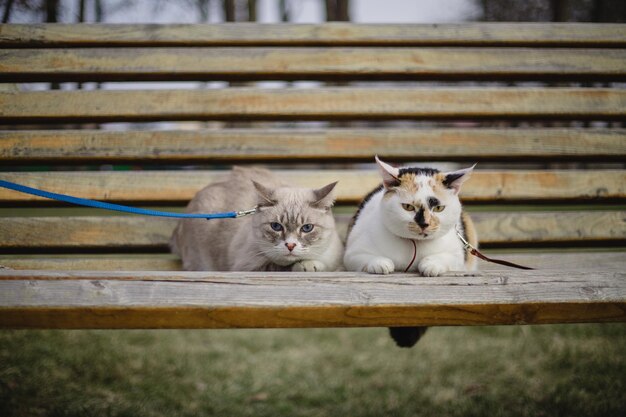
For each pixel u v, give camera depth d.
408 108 2.81
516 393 3.25
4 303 1.55
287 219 2.45
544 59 2.84
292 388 3.45
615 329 4.28
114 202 2.71
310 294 1.63
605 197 2.75
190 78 2.80
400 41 2.87
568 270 1.75
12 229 2.58
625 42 2.87
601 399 3.03
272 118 2.80
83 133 2.67
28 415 2.83
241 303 1.60
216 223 2.72
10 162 2.62
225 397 3.29
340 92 2.81
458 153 2.79
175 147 2.72
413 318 1.66
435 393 3.32
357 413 3.08
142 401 3.13
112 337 4.25
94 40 2.75
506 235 2.70
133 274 1.64
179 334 4.47
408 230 2.02
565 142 2.78
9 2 4.86
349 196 2.86
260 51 2.82
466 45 2.90
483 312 1.67
